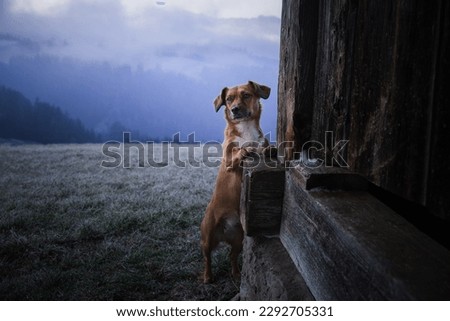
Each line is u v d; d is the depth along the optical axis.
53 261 4.28
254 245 2.24
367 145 1.49
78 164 12.50
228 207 3.53
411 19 1.18
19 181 9.01
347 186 1.66
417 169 1.16
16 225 5.50
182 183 8.69
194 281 3.81
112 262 4.16
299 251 1.77
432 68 1.08
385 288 0.95
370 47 1.46
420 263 0.97
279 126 2.37
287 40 2.18
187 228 5.43
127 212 5.97
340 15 1.71
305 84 2.05
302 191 1.74
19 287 3.54
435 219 1.89
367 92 1.49
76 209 6.36
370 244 1.09
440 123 1.04
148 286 3.64
